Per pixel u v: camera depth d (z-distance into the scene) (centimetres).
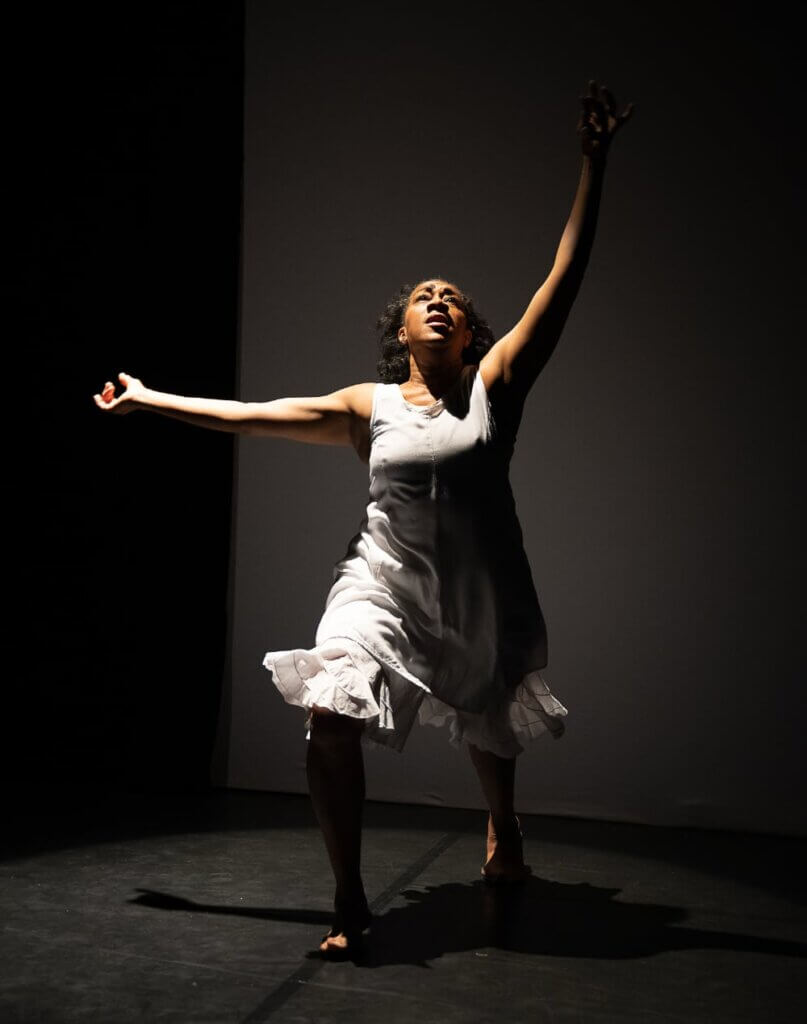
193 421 245
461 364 251
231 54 364
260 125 363
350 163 354
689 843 302
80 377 374
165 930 218
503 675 243
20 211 380
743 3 324
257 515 360
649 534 326
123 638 369
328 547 354
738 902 245
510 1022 176
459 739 255
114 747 370
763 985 193
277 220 360
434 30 349
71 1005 180
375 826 313
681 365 324
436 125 348
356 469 352
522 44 341
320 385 355
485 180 343
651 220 328
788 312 316
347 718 211
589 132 227
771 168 320
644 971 199
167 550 364
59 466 376
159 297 368
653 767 324
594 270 332
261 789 359
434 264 346
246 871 261
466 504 233
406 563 236
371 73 354
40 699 377
